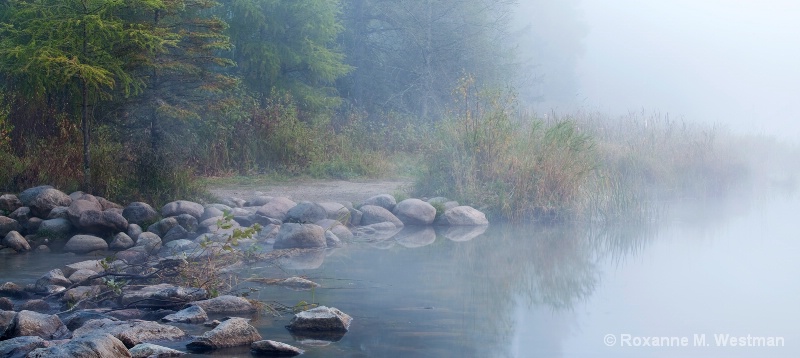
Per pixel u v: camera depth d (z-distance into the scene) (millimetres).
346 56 28047
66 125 16062
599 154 18031
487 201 15031
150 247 10977
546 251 11656
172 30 16250
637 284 9367
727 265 10547
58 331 7129
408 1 29188
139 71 15742
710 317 7848
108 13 14164
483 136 15906
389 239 12695
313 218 12930
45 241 11734
